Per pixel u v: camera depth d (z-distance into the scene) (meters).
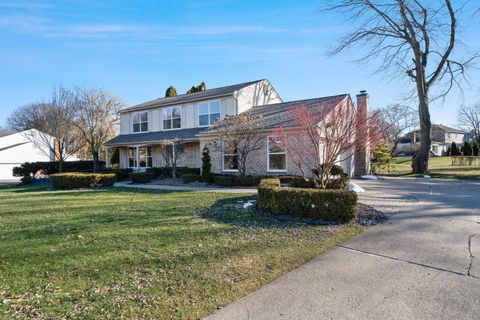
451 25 19.95
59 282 3.70
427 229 5.96
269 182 8.86
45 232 6.11
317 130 10.15
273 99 23.98
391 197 10.14
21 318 2.87
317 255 4.60
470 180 16.61
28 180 21.06
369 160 20.61
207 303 3.16
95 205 9.48
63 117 23.61
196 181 16.53
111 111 30.61
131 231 6.02
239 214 7.61
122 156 27.28
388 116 30.58
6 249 4.99
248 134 15.38
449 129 64.69
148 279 3.74
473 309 3.00
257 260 4.34
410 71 21.22
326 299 3.24
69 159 35.31
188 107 22.88
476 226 6.14
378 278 3.75
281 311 3.01
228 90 21.42
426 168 20.73
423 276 3.79
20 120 43.91
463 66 20.30
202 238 5.45
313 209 6.87
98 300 3.21
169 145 20.38
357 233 5.77
